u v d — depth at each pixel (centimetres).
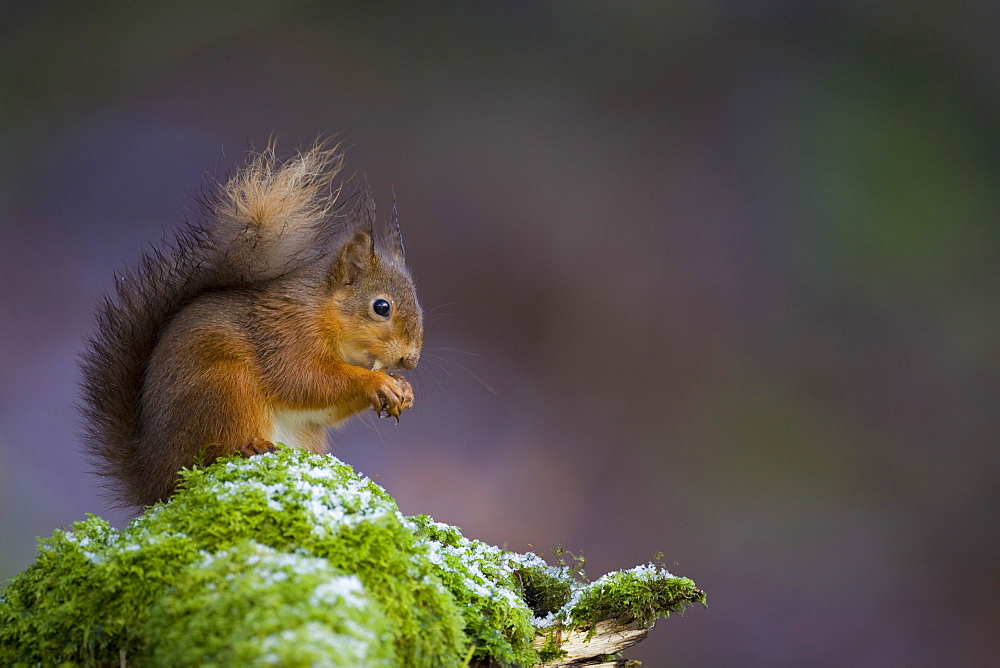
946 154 1658
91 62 1574
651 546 1378
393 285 613
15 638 344
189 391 521
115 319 569
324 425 599
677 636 1274
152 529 361
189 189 1538
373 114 1702
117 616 333
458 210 1677
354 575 330
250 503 362
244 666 269
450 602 356
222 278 575
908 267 1619
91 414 560
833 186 1650
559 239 1661
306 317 569
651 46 1739
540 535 1344
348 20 1705
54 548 365
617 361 1593
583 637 427
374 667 278
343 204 681
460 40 1744
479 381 1470
